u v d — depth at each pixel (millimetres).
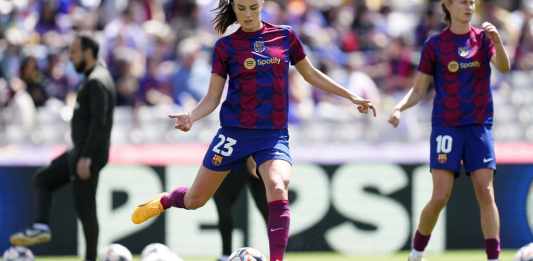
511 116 50469
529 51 57406
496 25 61438
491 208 28391
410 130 48094
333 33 59312
